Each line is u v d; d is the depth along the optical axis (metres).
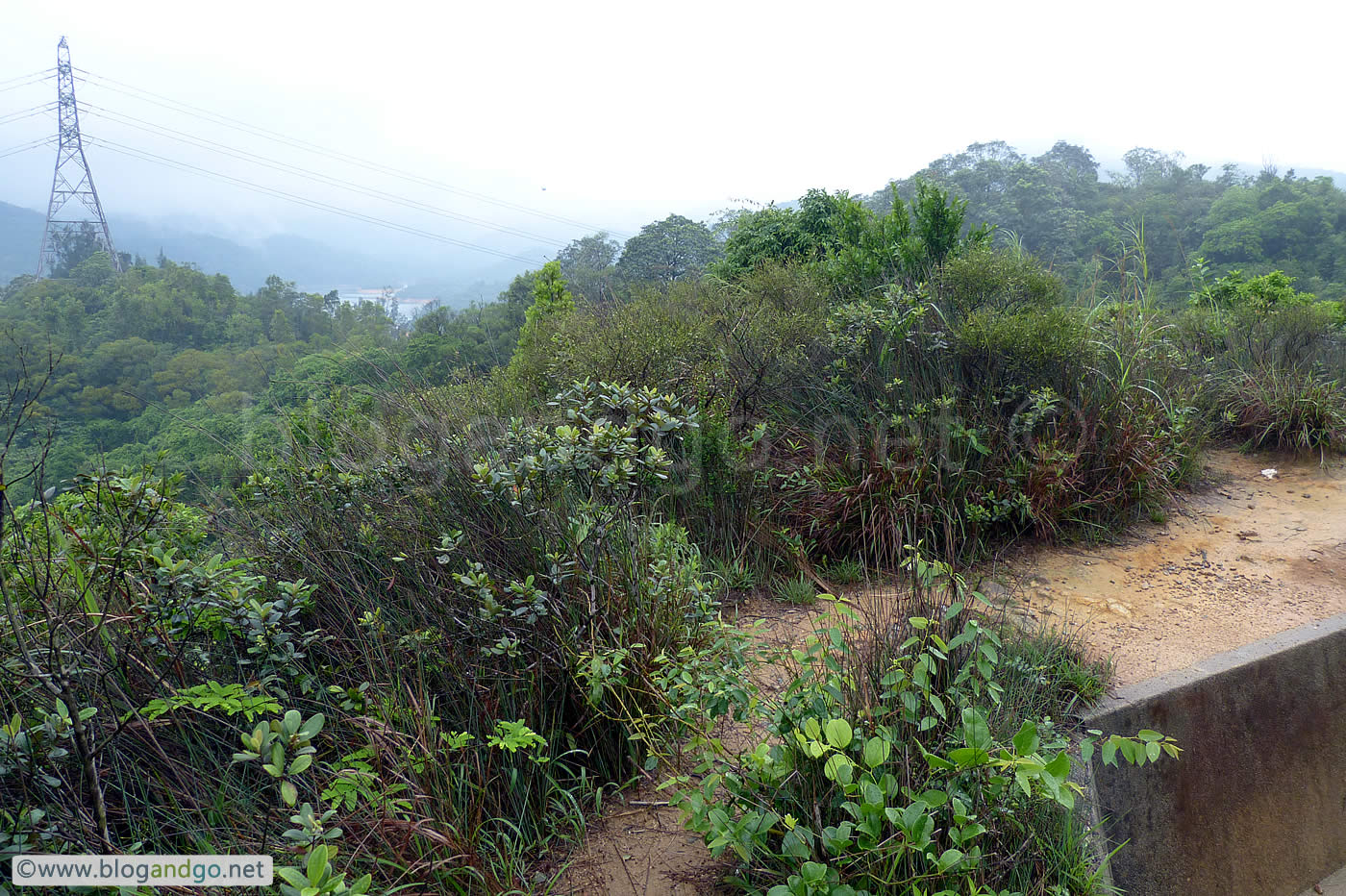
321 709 2.69
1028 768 2.20
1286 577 4.74
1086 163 93.69
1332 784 4.04
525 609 2.83
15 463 2.53
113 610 2.56
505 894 2.34
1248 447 7.01
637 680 3.06
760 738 3.03
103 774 2.33
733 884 2.46
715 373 5.81
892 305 6.14
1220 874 3.56
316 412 4.39
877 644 2.94
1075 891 2.59
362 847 2.27
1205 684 3.61
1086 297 7.53
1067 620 4.20
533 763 2.76
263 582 2.73
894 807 2.34
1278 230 40.03
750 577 4.62
